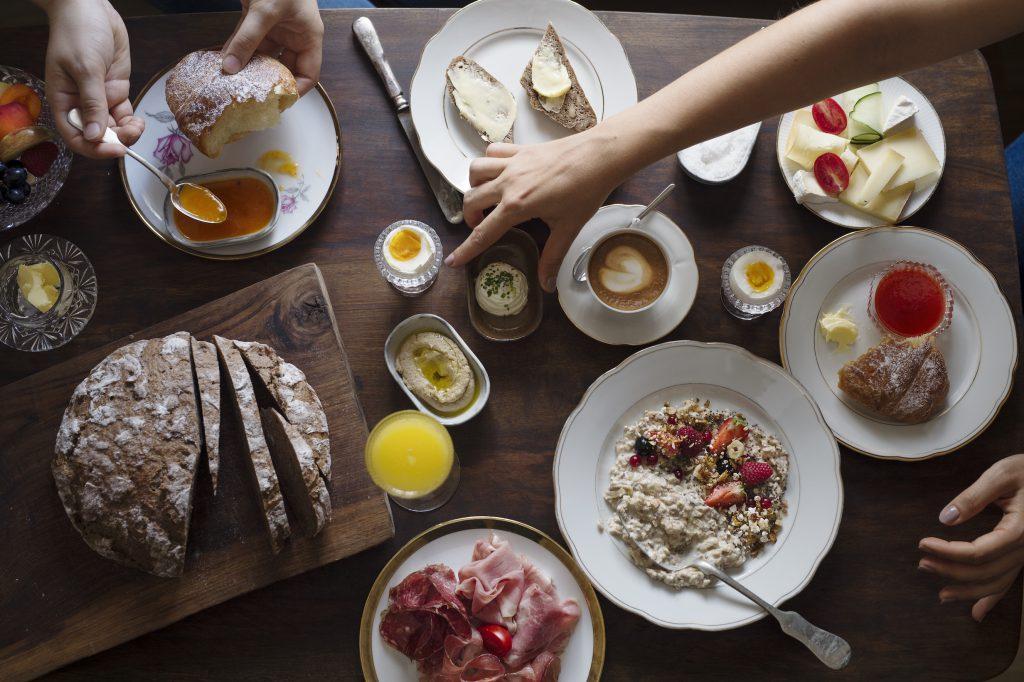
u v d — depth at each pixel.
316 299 0.83
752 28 0.88
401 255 0.83
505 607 0.78
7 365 0.83
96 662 0.80
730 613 0.79
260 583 0.79
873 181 0.83
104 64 0.80
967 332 0.83
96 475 0.75
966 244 0.85
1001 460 0.80
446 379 0.82
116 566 0.79
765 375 0.82
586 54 0.86
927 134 0.85
